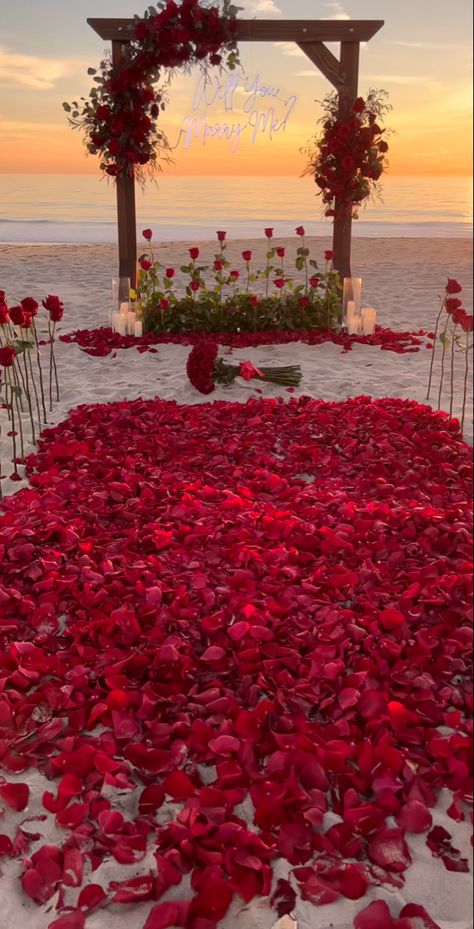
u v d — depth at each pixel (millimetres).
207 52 6004
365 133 6676
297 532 2855
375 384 5301
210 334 6805
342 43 6598
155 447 3977
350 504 3031
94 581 2490
